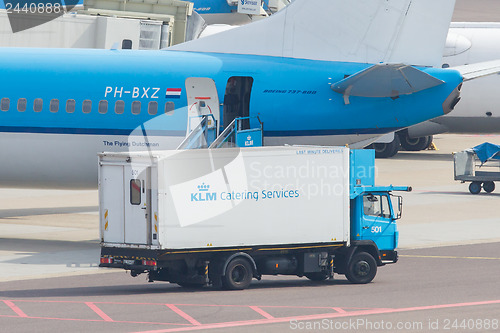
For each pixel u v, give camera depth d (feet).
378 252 299.17
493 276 305.53
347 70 379.14
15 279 302.04
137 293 273.95
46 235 409.90
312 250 290.15
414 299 261.44
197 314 237.86
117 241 282.36
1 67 384.06
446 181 600.39
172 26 645.51
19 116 379.14
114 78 377.50
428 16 378.12
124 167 278.46
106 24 595.47
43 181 393.50
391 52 380.17
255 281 303.27
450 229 423.64
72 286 288.51
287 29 382.42
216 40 388.57
